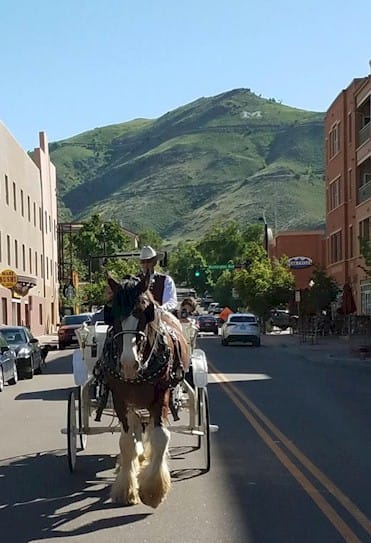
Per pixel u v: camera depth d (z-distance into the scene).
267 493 9.08
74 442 10.28
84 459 11.18
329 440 12.58
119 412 8.58
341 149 54.91
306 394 19.34
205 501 8.73
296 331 57.12
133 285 8.42
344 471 10.23
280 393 19.55
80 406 10.23
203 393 10.26
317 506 8.48
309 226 131.00
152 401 8.46
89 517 8.19
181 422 13.87
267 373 25.53
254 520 7.98
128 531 7.67
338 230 56.25
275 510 8.35
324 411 16.16
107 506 8.59
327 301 51.09
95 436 13.05
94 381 9.76
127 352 8.05
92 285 71.75
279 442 12.38
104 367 8.59
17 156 56.88
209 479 9.80
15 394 20.48
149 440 8.81
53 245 78.19
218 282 89.94
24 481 9.90
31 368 24.66
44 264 70.19
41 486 9.60
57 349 43.09
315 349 39.09
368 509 8.35
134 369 8.05
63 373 27.16
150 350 8.40
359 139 51.25
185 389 10.59
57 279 81.12
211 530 7.66
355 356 32.03
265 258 68.62
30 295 61.75
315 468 10.42
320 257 71.81
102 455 11.44
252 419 14.95
